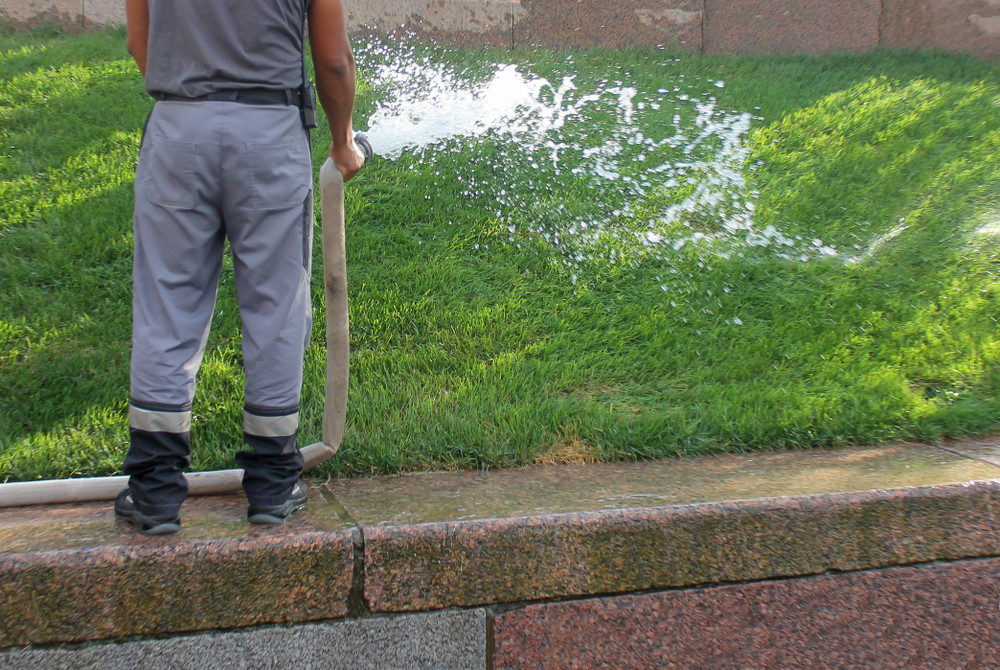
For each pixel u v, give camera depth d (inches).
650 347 141.0
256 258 82.7
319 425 111.8
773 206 191.6
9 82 214.2
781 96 250.1
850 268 168.7
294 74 84.0
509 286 157.5
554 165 201.6
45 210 160.2
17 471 98.3
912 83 261.7
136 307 82.2
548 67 260.1
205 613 76.5
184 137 79.7
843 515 91.0
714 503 88.4
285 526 81.7
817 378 133.4
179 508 81.0
